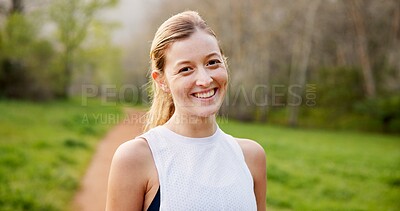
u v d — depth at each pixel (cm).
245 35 2834
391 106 2650
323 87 2975
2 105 1883
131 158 151
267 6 2805
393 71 2977
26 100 2356
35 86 2411
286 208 786
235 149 167
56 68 2702
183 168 152
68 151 1057
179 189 148
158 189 150
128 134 1367
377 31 3200
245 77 2741
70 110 1925
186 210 146
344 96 2917
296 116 2747
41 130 1288
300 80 3036
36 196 688
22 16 2530
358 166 1228
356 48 3300
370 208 809
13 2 2756
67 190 766
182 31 155
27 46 2519
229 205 151
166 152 155
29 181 759
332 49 3403
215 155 159
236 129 1962
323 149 1544
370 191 938
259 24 2789
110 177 154
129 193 150
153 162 153
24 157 917
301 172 1061
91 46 3048
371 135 2356
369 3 3073
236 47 2789
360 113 2784
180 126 159
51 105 2220
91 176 888
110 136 1366
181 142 157
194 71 154
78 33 2869
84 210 682
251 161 173
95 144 1229
